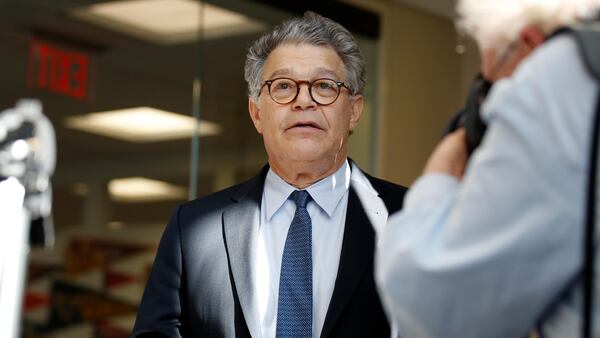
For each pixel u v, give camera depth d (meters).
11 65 4.88
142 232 5.18
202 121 5.51
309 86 2.72
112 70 5.21
